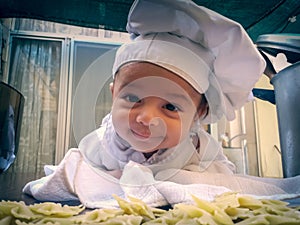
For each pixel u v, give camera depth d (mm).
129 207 302
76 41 1185
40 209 294
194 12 467
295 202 383
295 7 570
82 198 394
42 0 557
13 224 265
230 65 545
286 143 618
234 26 485
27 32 1147
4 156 667
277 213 296
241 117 946
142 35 517
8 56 1095
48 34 1170
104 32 792
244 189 468
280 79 625
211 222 258
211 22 476
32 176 732
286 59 657
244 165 901
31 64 1229
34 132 1217
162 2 464
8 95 673
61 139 1079
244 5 560
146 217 291
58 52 1233
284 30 657
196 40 512
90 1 557
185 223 257
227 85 589
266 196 412
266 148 931
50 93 1261
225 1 543
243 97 621
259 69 555
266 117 948
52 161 1150
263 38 634
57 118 1208
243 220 275
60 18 612
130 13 500
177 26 493
